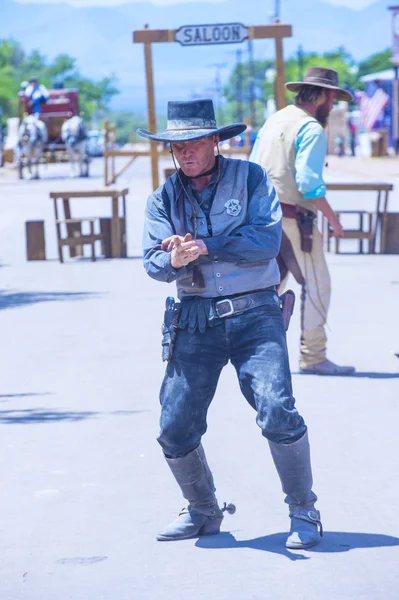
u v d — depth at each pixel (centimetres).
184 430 746
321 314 1286
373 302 1808
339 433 1034
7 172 7375
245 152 3731
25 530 793
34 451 992
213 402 1168
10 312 1775
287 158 1223
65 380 1277
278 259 1259
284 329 746
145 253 750
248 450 984
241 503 843
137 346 1466
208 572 705
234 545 754
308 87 1235
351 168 6900
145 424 1077
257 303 739
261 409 720
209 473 774
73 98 7288
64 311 1770
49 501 855
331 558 723
